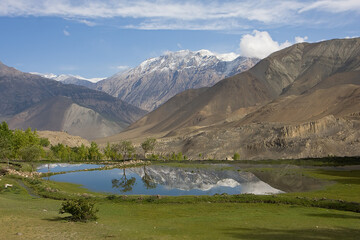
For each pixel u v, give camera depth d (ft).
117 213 173.06
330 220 149.48
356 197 219.61
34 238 99.66
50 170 488.02
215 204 204.95
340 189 262.67
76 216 137.69
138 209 188.96
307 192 250.98
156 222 144.97
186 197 221.87
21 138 527.40
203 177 399.24
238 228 129.90
